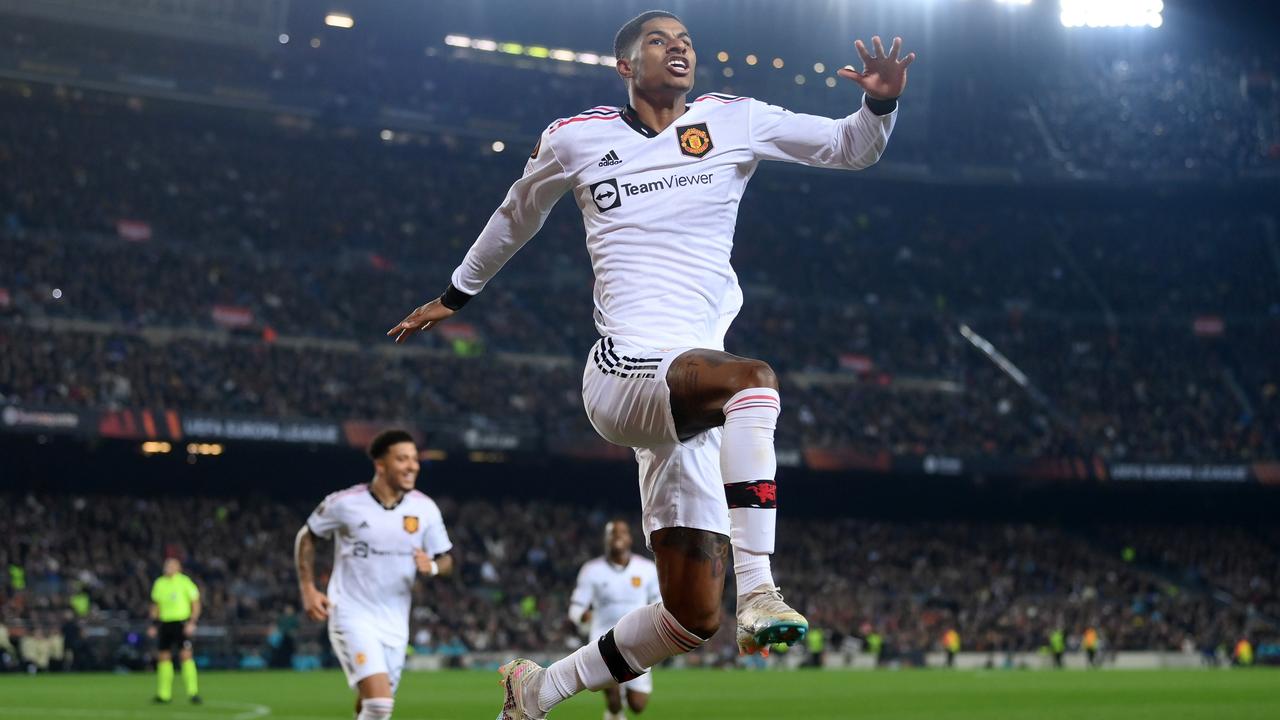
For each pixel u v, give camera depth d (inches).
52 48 1756.9
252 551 1518.2
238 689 908.0
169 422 1446.9
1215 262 2223.2
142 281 1676.9
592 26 2065.7
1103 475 1838.1
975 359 2060.8
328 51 1946.4
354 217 1945.1
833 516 2031.3
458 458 1803.6
